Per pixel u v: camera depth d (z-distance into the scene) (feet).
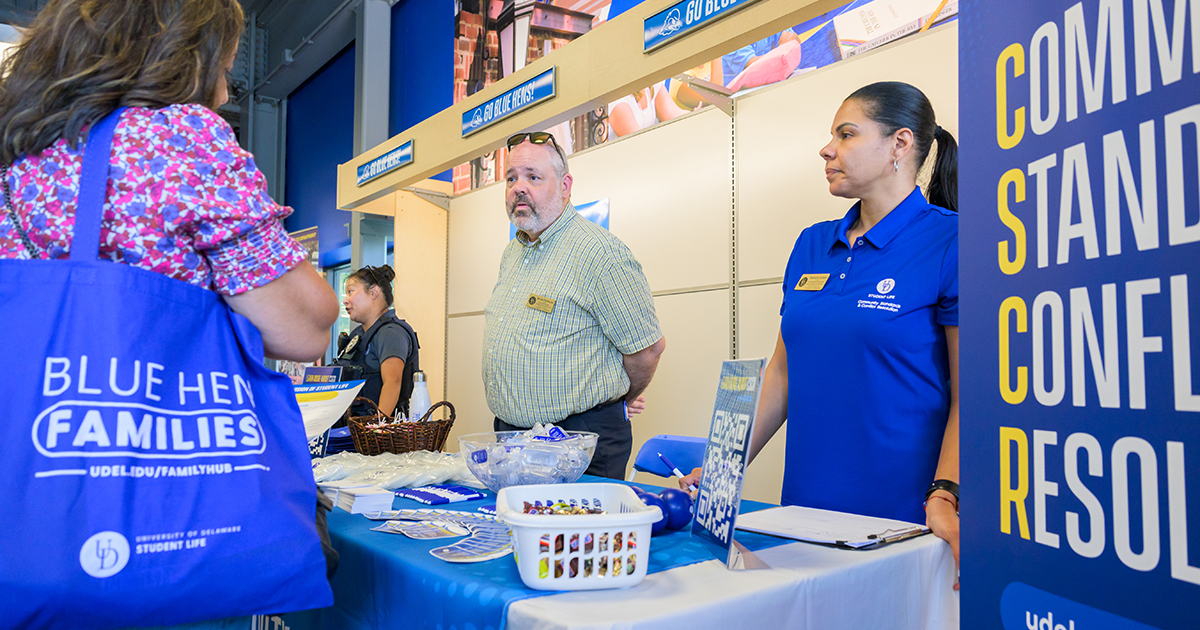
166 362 2.18
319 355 2.82
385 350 10.03
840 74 7.73
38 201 2.20
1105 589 1.65
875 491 4.37
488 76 15.15
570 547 2.31
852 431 4.51
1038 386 1.86
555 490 3.07
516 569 2.59
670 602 2.17
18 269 2.03
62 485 1.92
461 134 8.62
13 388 1.94
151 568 1.99
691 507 3.47
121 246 2.22
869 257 4.72
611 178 10.80
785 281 5.46
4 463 1.88
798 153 8.13
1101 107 1.69
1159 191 1.54
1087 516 1.70
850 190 4.86
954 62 6.74
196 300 2.28
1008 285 1.98
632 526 2.36
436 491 4.45
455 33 16.37
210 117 2.41
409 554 2.82
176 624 2.10
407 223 13.93
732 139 8.91
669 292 9.73
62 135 2.20
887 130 4.69
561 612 2.05
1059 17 1.82
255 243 2.41
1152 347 1.55
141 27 2.35
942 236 4.43
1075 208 1.76
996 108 2.05
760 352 8.48
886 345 4.38
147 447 2.06
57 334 2.02
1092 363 1.70
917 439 4.28
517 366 6.72
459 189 14.66
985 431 2.04
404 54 18.54
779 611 2.38
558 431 4.49
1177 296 1.50
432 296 14.14
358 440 5.97
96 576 1.91
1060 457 1.78
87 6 2.27
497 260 12.80
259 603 2.19
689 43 5.82
